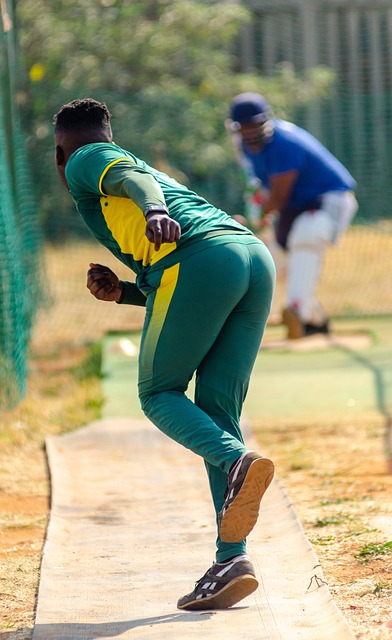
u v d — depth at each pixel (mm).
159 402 12430
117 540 16000
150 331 12453
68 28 56031
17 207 32281
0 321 26250
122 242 12703
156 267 12312
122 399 27266
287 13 61344
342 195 34250
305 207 34031
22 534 16625
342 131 56719
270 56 62062
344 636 11188
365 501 17156
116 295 13844
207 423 12062
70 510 17812
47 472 20656
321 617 12078
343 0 60844
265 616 12289
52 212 52406
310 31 61062
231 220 12883
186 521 16953
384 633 11477
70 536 16344
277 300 44188
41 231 48594
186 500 18312
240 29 62219
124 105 55719
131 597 13359
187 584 13773
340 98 58688
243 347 12773
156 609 12867
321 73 58469
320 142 57562
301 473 19406
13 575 14539
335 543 15062
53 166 51938
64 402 27031
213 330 12336
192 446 12078
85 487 19391
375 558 14172
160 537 16078
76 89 54438
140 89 59000
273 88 58344
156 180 12625
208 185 58156
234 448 11797
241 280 12273
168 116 56125
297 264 34250
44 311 40375
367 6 60719
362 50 61000
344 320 39625
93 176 12406
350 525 15828
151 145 55531
